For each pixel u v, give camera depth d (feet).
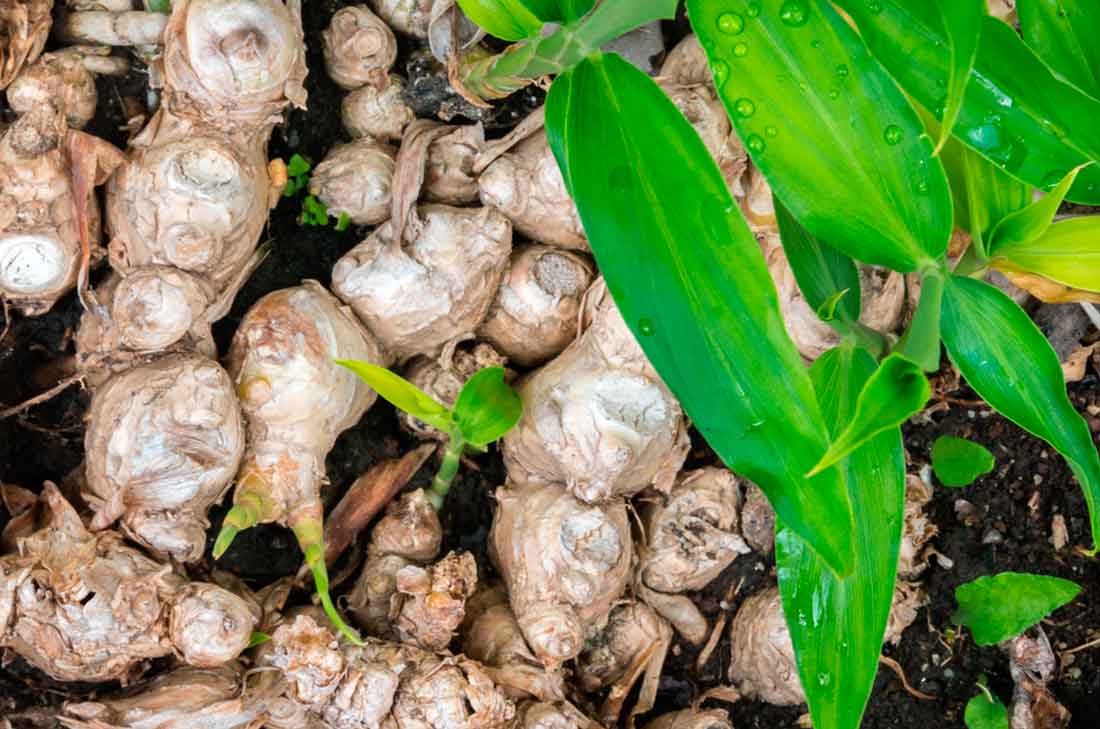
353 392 2.30
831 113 1.89
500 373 2.25
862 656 1.98
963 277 1.99
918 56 1.90
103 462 2.19
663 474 2.39
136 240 2.21
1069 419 1.98
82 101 2.26
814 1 1.88
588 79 1.86
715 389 1.79
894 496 1.99
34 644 2.17
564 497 2.33
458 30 2.31
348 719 2.23
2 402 2.32
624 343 2.29
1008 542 2.52
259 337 2.23
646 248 1.82
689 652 2.50
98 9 2.28
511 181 2.31
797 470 1.77
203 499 2.21
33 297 2.23
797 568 2.00
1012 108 1.95
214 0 2.16
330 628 2.30
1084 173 1.99
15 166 2.18
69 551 2.17
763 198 2.34
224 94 2.18
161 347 2.20
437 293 2.29
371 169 2.36
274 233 2.39
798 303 2.35
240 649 2.19
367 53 2.35
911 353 1.91
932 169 1.90
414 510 2.36
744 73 1.88
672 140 1.83
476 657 2.35
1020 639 2.47
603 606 2.35
